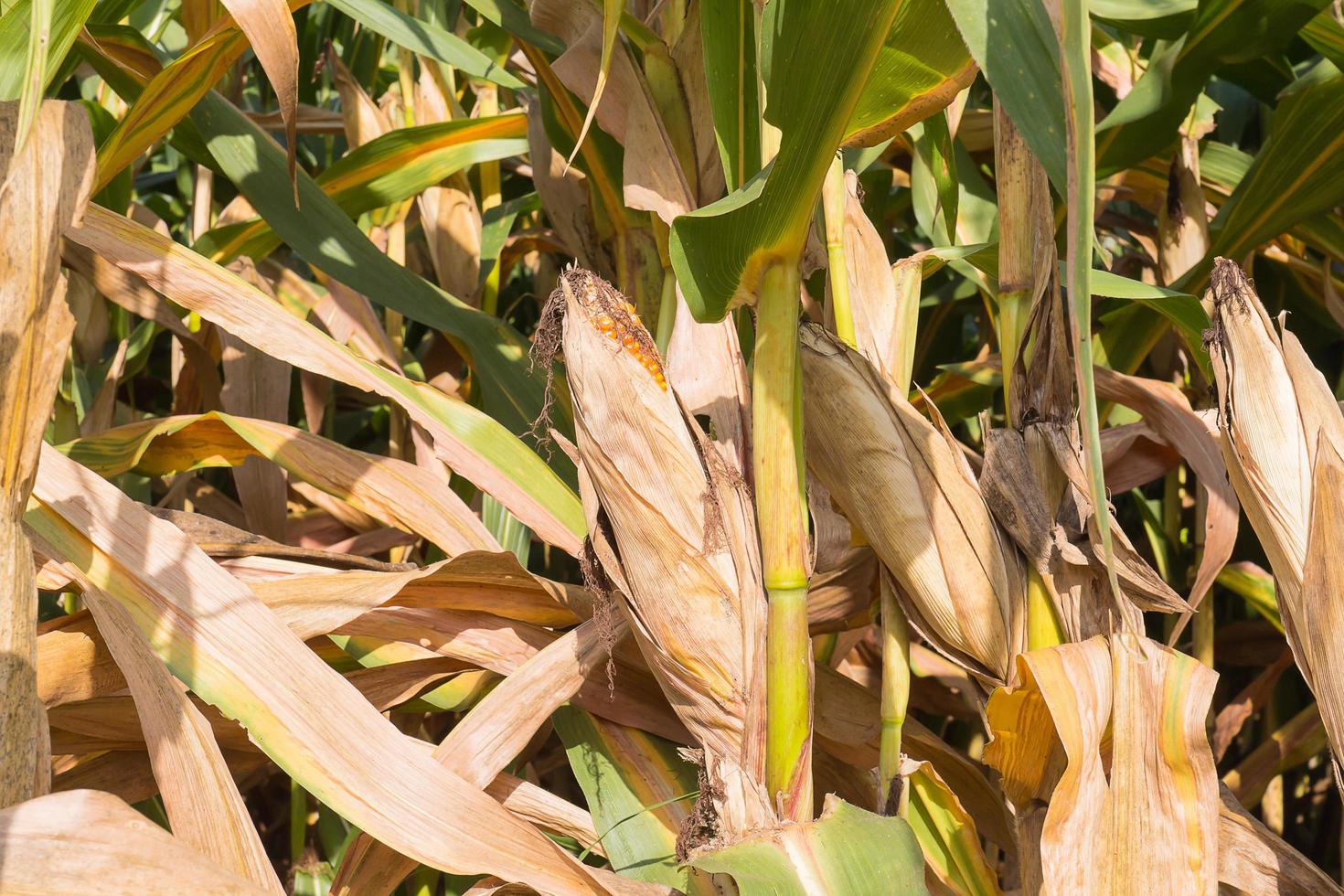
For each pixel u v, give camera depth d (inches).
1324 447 37.8
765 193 36.6
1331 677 37.9
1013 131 40.4
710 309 38.5
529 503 46.2
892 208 65.0
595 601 41.3
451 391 62.2
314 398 58.6
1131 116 52.0
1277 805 57.6
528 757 48.6
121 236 44.6
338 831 53.2
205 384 54.4
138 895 34.3
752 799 38.3
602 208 52.0
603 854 42.4
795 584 38.6
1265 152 51.4
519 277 85.2
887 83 38.2
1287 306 64.1
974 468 49.1
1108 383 48.3
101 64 50.5
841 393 41.1
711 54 39.3
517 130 55.2
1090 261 32.0
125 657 37.7
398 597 43.8
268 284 56.2
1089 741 37.7
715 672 39.0
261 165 50.5
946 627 40.9
